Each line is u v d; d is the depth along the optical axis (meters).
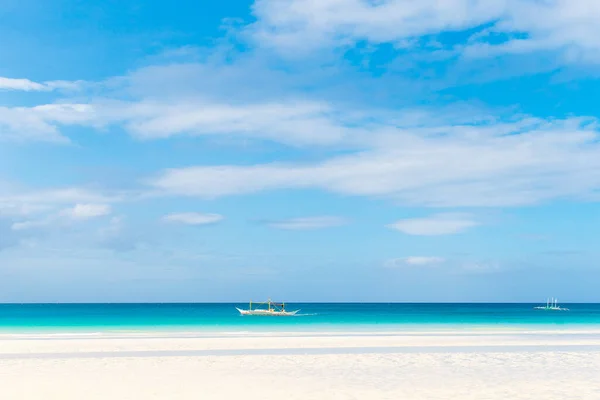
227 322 74.88
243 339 38.25
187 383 19.88
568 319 87.75
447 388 18.86
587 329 55.19
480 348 32.09
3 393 17.86
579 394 17.78
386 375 21.70
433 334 45.12
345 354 28.61
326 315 109.06
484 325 64.00
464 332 48.69
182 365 24.52
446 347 32.66
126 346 32.97
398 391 18.34
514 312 140.25
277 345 33.53
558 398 17.16
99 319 88.56
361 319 86.50
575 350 31.08
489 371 22.78
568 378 20.98
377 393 18.00
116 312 138.00
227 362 25.47
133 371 22.77
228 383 19.88
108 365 24.53
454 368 23.58
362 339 38.22
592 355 28.41
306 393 18.02
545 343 35.72
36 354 28.81
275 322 74.75
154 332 49.66
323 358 26.86
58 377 21.12
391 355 28.11
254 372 22.48
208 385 19.47
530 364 24.92
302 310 161.25
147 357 27.44
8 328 57.41
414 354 28.59
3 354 28.80
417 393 17.98
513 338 40.03
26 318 93.00
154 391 18.33
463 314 119.31
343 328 57.03
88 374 21.91
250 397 17.39
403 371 22.75
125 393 17.95
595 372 22.55
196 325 64.88
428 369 23.31
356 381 20.27
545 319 87.75
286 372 22.48
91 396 17.45
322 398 17.20
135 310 163.62
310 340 37.19
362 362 25.44
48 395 17.56
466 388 18.84
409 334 45.19
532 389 18.67
